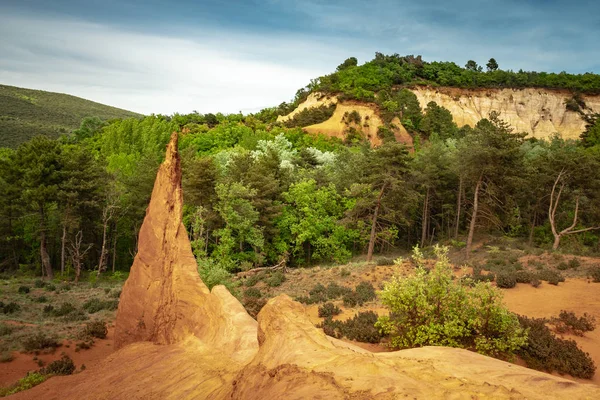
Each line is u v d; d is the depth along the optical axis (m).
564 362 14.71
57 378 14.99
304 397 5.35
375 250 59.06
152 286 15.98
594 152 56.88
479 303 15.30
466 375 6.44
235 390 7.30
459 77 162.75
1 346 21.92
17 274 52.28
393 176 44.81
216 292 13.55
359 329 19.06
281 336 7.99
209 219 45.62
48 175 48.56
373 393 5.12
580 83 159.00
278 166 56.44
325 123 127.44
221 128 100.62
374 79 148.62
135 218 54.62
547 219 55.16
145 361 12.59
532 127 151.62
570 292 23.52
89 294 37.66
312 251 56.16
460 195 53.28
